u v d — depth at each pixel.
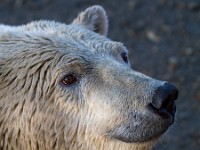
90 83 8.89
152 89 8.46
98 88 8.81
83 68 8.98
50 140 9.07
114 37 18.72
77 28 9.88
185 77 17.38
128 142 8.72
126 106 8.56
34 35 9.34
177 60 17.88
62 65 8.99
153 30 18.95
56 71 9.00
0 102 8.91
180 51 18.25
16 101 8.94
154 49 18.30
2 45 9.17
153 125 8.48
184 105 16.53
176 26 19.12
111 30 18.97
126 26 19.11
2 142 9.05
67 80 8.98
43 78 9.05
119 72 8.84
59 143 9.09
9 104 8.93
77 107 8.93
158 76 17.41
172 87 8.45
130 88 8.60
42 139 9.05
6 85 8.95
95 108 8.80
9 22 19.28
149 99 8.44
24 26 9.88
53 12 19.73
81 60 9.04
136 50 18.27
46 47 9.16
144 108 8.47
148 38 18.70
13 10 19.89
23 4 20.08
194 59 17.97
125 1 20.06
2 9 19.95
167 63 17.81
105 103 8.70
